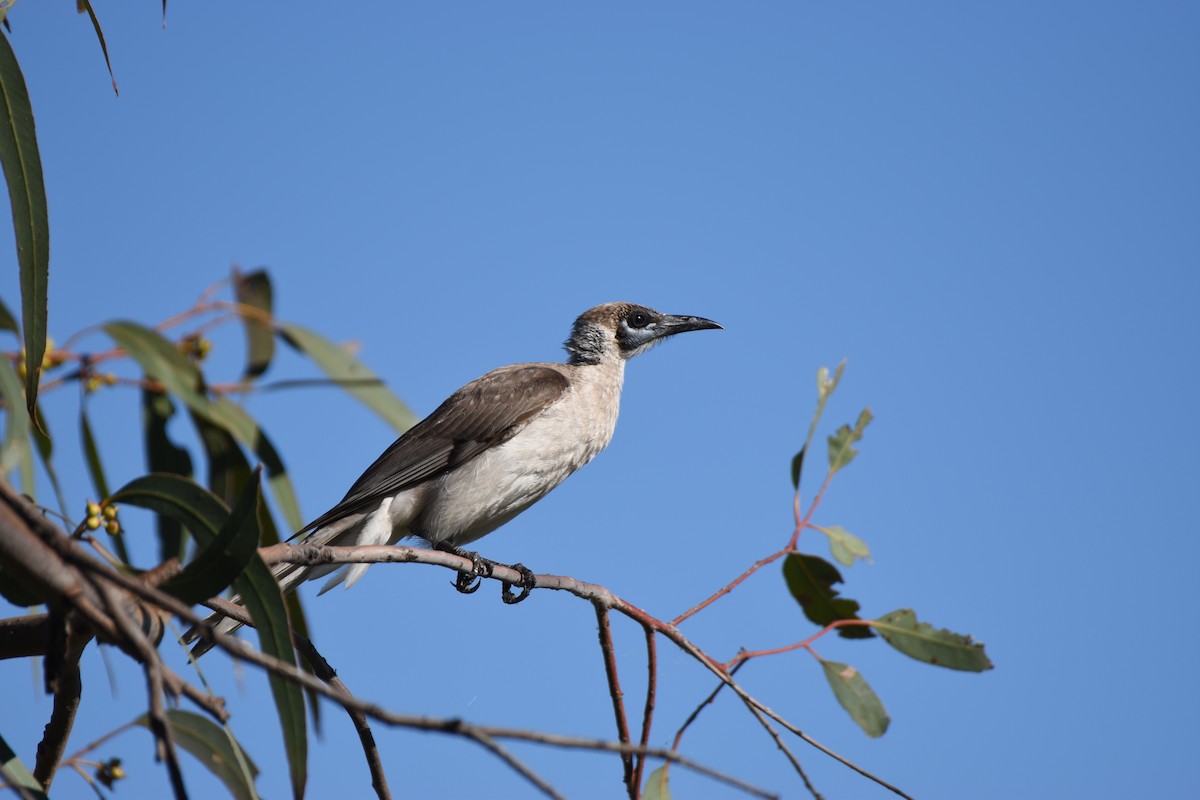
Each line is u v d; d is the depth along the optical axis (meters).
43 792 6.26
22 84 7.73
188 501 6.66
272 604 6.55
